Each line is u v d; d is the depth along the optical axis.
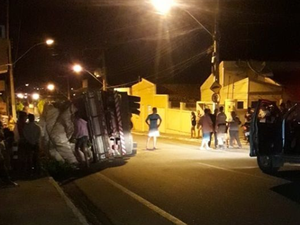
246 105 31.19
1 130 14.10
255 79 31.38
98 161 17.83
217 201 10.29
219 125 22.36
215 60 25.92
